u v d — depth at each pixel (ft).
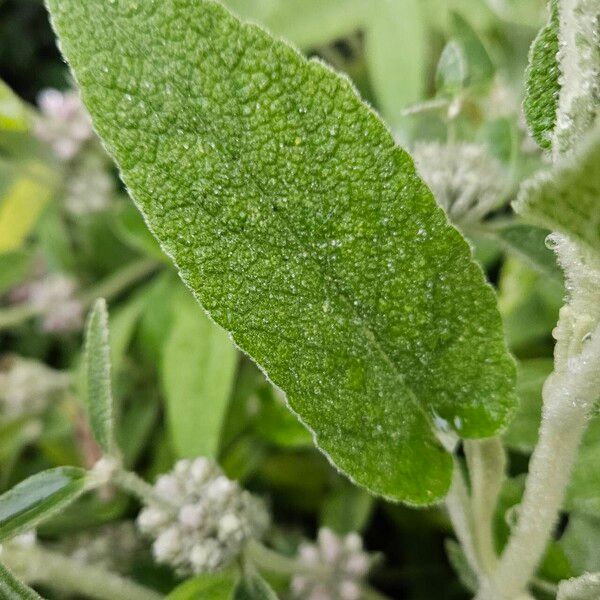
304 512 0.99
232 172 0.48
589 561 0.69
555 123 0.49
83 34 0.46
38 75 1.40
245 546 0.69
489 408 0.53
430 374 0.53
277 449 0.95
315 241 0.49
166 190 0.48
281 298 0.49
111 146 0.47
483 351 0.52
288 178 0.48
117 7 0.46
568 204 0.38
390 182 0.48
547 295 0.89
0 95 0.86
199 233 0.48
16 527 0.56
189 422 0.82
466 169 0.74
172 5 0.46
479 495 0.59
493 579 0.60
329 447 0.50
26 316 1.12
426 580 0.93
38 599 0.53
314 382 0.50
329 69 0.47
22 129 0.90
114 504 0.86
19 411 0.98
